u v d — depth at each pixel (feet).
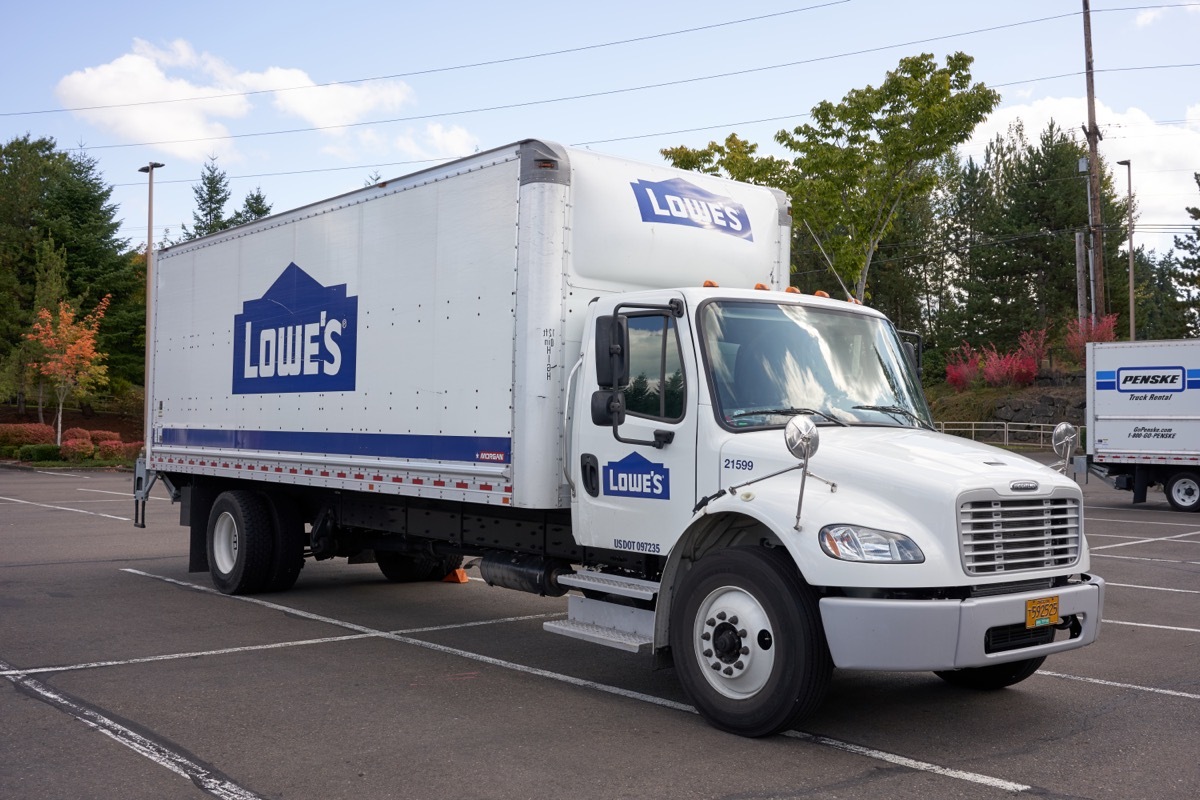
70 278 181.37
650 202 25.70
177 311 40.01
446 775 17.46
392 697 22.62
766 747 19.16
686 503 21.53
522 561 26.68
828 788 16.94
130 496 82.58
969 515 18.88
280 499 35.94
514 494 24.03
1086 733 20.39
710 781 17.22
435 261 27.04
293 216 33.17
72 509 70.79
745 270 27.61
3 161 201.57
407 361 27.89
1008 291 189.88
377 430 28.94
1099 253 111.75
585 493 23.73
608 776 17.44
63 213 184.55
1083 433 124.57
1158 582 41.27
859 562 18.21
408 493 27.61
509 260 24.64
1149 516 69.62
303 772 17.57
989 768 18.10
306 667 25.48
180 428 39.40
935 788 17.02
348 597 36.27
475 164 25.91
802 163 77.46
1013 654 18.93
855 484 19.34
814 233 79.87
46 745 18.97
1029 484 19.84
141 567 43.04
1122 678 25.13
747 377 21.84
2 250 185.57
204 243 38.24
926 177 77.66
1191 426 71.56
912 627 17.97
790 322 23.11
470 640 29.09
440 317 26.78
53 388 159.33
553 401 24.00
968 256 215.10
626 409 22.97
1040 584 20.01
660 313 22.49
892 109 75.20
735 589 19.93
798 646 18.74
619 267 25.04
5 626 30.22
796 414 21.68
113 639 28.55
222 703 21.97
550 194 23.88
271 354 33.96
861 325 24.29
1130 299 159.43
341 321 30.66
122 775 17.37
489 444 24.97
